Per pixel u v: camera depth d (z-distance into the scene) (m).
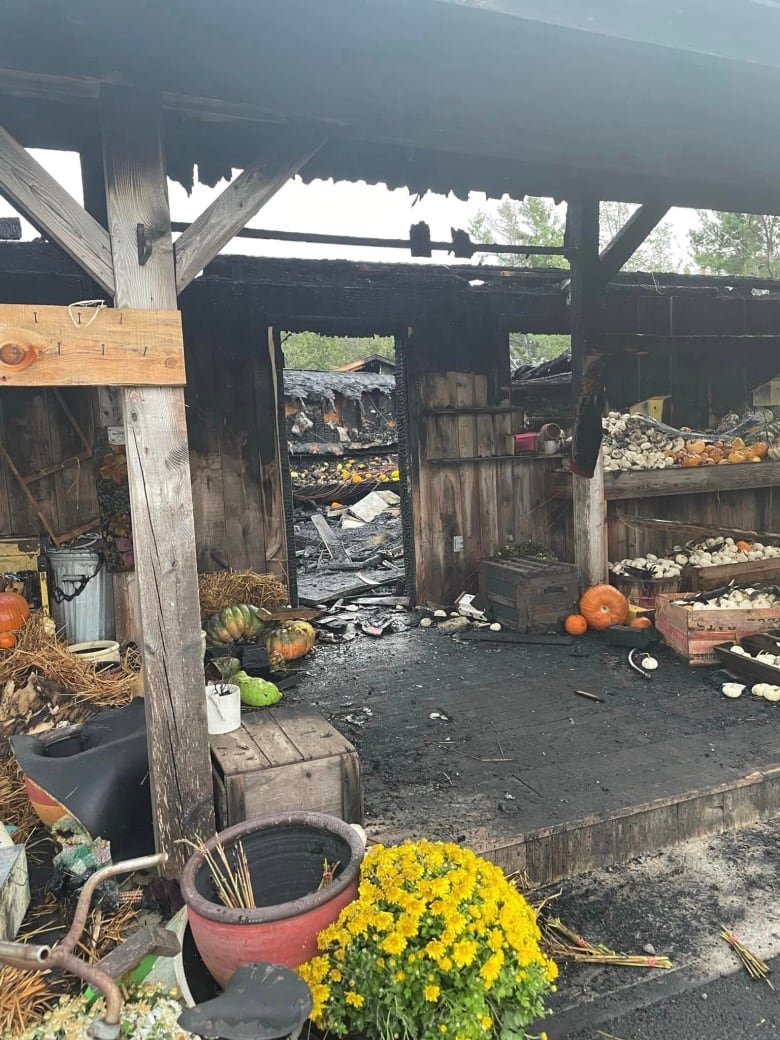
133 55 2.21
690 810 2.95
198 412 5.34
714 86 2.87
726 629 4.61
